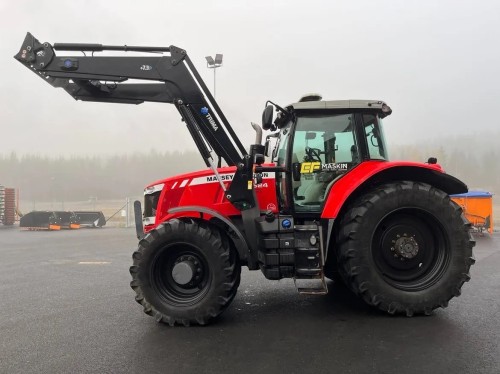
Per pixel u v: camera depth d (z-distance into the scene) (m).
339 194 4.24
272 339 3.60
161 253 4.11
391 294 4.05
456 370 2.91
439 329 3.72
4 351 3.46
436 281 4.10
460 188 4.44
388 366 3.00
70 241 13.09
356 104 4.53
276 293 5.26
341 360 3.13
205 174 4.63
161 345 3.53
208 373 2.97
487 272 6.37
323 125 4.59
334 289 5.38
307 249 4.08
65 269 7.62
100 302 5.05
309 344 3.46
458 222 4.12
